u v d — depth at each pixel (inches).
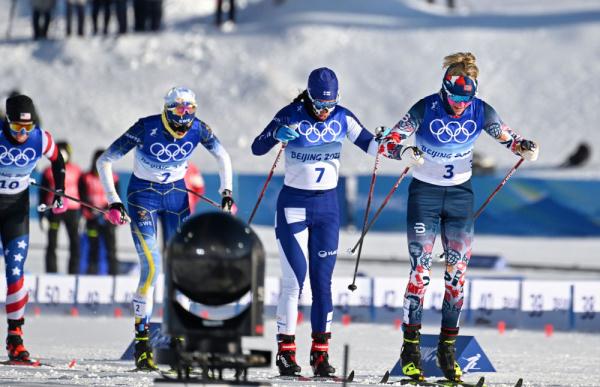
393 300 1514.5
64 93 4151.1
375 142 926.4
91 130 3941.9
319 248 930.1
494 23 4714.6
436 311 1513.3
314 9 4901.6
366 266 2138.3
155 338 968.9
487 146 3853.3
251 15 4960.6
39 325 1365.7
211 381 604.1
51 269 1665.8
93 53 4411.9
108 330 1326.3
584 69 4293.8
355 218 2832.2
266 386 605.6
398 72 4281.5
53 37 4719.5
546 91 4168.3
